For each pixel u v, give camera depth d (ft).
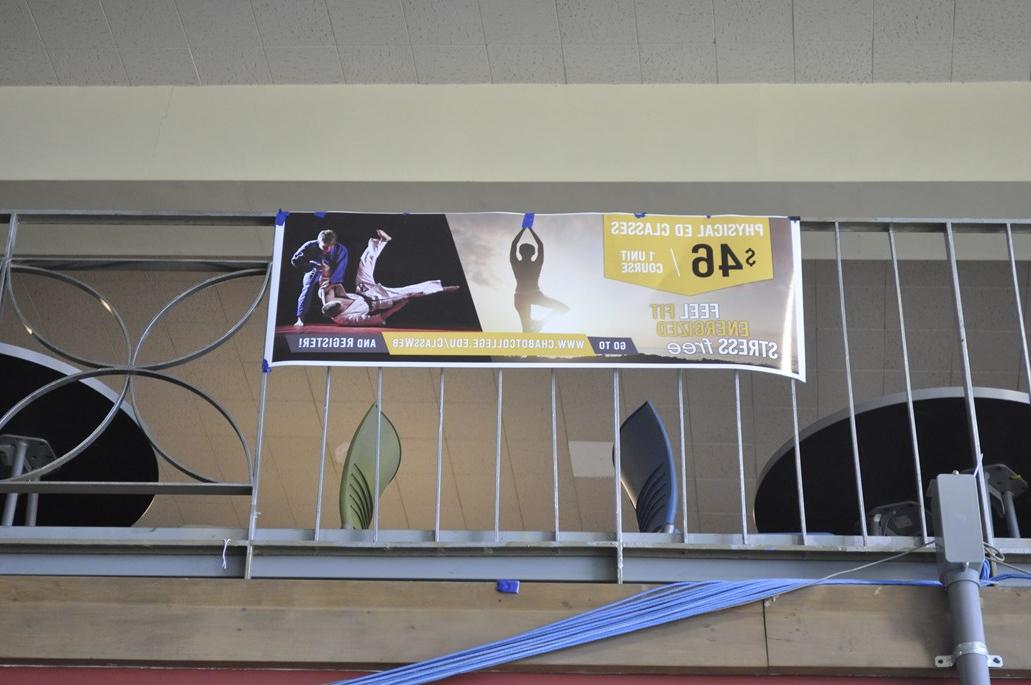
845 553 11.05
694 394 22.62
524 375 22.62
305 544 11.05
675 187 18.20
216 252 19.90
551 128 18.63
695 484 23.99
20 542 11.02
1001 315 21.36
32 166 18.63
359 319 11.91
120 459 14.23
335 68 18.95
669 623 10.63
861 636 10.56
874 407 12.84
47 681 10.51
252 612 10.71
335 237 12.24
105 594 10.78
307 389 23.20
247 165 18.53
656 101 18.75
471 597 10.80
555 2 17.98
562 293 11.99
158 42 18.81
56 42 18.89
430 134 18.67
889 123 18.31
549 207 18.69
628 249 12.17
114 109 19.11
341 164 18.49
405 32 18.42
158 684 10.51
